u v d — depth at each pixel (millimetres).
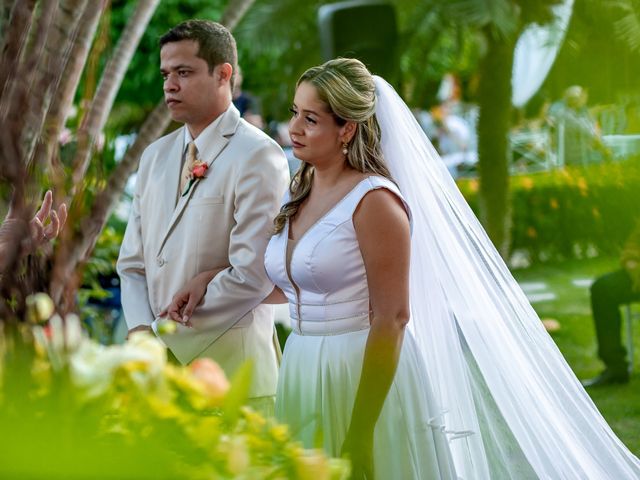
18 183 2393
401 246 3754
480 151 11578
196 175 4520
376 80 4164
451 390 4242
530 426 4246
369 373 3678
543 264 13680
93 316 7125
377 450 3814
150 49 15383
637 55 11250
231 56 4613
